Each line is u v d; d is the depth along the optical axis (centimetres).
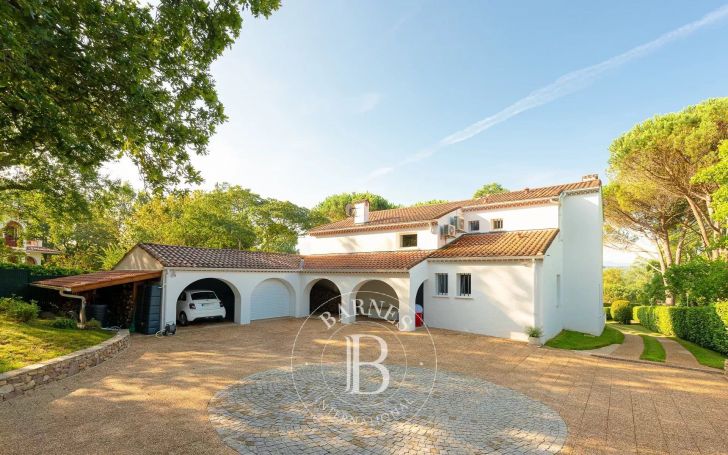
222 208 3209
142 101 720
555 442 548
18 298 1426
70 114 754
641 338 1764
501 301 1482
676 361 1134
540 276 1398
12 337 937
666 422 637
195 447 494
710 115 1731
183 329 1550
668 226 2611
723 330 1255
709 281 1416
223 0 844
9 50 525
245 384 795
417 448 516
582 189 1805
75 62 648
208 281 2036
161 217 2895
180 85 894
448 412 662
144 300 1418
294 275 2023
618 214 2759
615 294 3869
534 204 1838
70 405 639
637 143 2030
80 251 3044
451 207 2081
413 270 1638
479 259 1548
